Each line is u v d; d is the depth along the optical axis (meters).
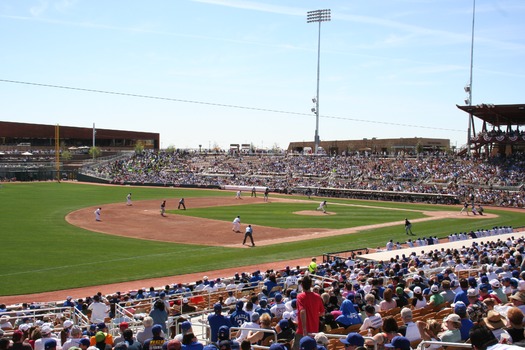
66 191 87.88
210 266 32.81
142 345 10.48
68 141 144.25
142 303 19.77
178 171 120.06
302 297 9.78
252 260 34.84
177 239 42.94
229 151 145.38
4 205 64.31
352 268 26.02
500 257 23.64
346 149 146.25
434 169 94.75
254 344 10.95
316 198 86.50
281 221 54.94
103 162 127.00
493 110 85.38
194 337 9.74
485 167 90.44
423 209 70.75
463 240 36.59
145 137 160.38
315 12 104.12
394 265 23.59
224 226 50.34
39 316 18.42
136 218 55.31
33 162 124.31
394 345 7.53
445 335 9.79
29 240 40.56
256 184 102.44
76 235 43.50
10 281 28.39
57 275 29.84
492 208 74.19
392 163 102.56
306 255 36.66
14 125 127.12
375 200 85.25
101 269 31.47
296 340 9.66
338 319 12.66
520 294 10.48
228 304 18.75
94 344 11.64
